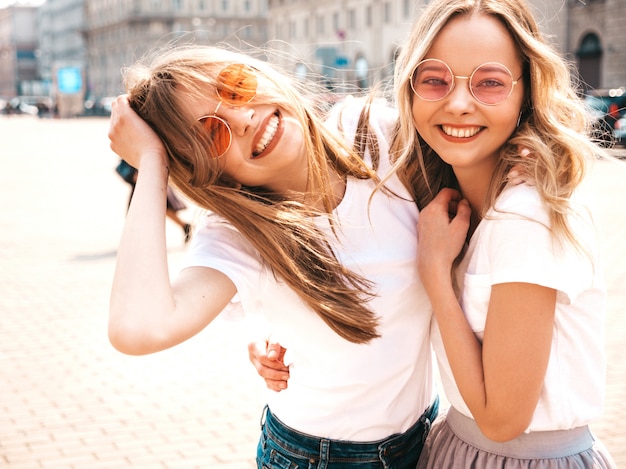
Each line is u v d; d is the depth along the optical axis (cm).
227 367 527
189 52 169
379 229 174
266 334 192
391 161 183
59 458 392
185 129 162
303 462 177
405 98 166
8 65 13250
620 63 3516
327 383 173
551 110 158
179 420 440
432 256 163
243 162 165
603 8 3572
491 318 152
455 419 176
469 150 159
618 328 586
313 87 196
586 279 152
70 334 604
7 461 389
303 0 6078
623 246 895
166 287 152
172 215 909
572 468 161
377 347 171
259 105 165
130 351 147
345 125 190
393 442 177
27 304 697
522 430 154
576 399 158
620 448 389
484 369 154
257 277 166
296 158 171
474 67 155
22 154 2595
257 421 438
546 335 149
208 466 384
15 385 496
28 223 1175
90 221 1189
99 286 763
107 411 454
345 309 162
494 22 156
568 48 3775
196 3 8381
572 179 153
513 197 153
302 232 163
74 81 6519
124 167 908
